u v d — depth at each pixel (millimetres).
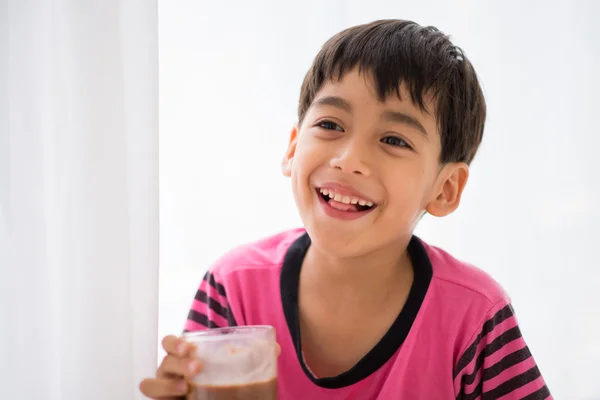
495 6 1296
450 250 1329
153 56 865
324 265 950
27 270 830
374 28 935
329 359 987
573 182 1345
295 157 919
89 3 840
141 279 870
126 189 859
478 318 955
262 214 1188
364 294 958
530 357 996
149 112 865
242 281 1022
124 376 862
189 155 1146
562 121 1339
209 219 1163
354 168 841
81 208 847
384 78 864
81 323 850
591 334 1368
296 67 1181
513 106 1322
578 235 1353
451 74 928
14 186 828
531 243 1340
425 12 1250
